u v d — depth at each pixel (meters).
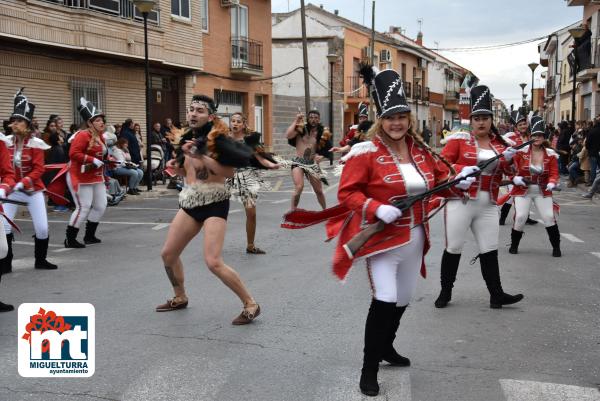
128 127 17.22
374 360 4.16
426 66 56.41
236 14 26.50
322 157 10.95
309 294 6.70
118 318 5.84
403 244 4.14
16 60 15.89
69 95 17.66
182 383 4.33
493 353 4.96
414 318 5.91
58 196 9.66
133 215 13.20
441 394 4.17
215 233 5.55
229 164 5.39
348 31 39.59
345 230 4.25
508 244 9.90
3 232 6.04
